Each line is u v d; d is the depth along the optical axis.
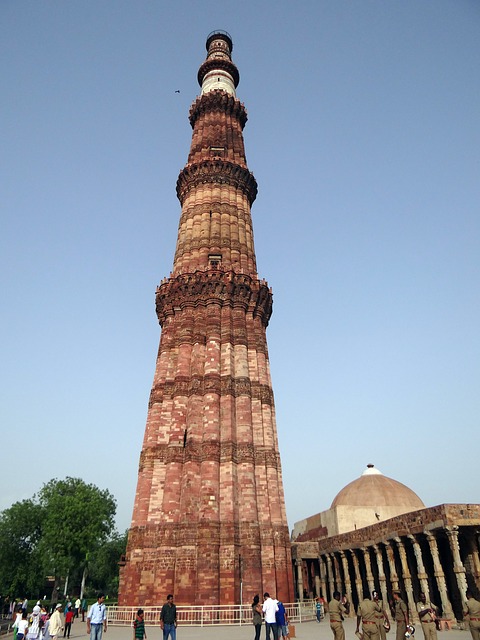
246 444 37.38
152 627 29.41
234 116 64.56
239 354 42.06
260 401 40.84
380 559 37.19
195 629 27.77
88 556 73.19
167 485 35.28
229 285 44.88
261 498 36.50
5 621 53.28
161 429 38.31
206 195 53.47
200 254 48.66
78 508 74.81
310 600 50.69
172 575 32.34
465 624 26.59
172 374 41.50
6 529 81.44
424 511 30.66
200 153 58.62
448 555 34.59
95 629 20.44
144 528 34.56
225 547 32.81
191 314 43.91
